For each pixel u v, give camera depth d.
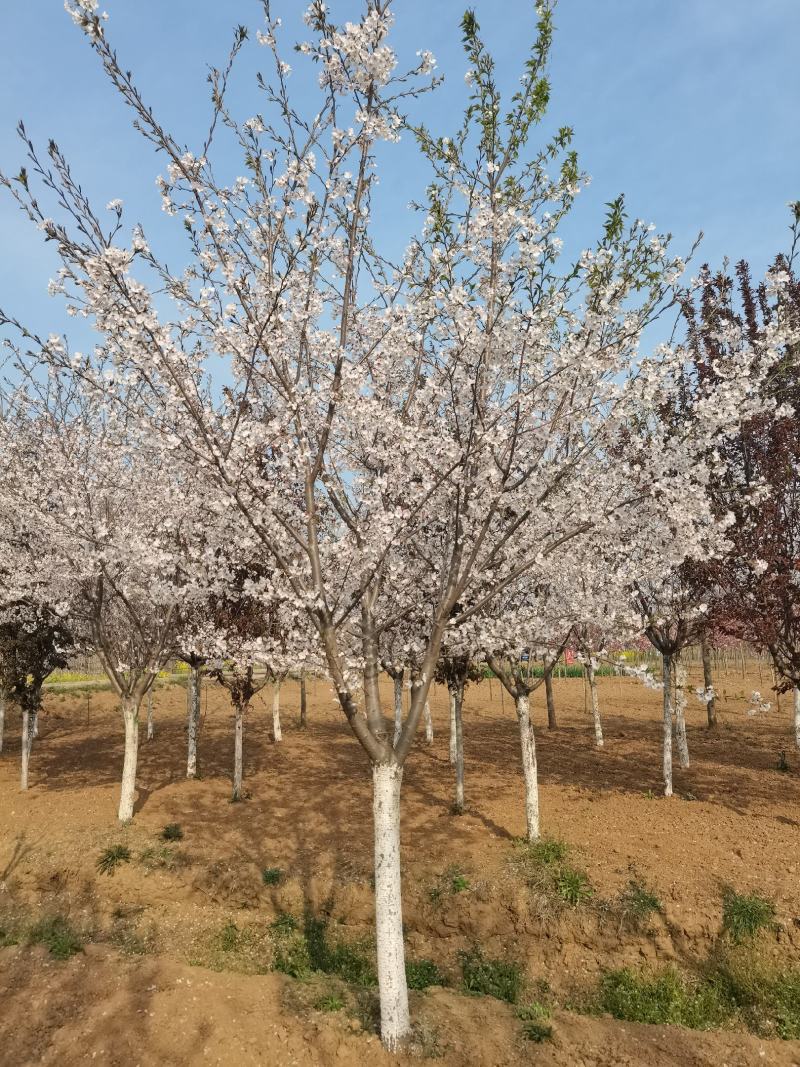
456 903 7.94
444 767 13.32
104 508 10.76
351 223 6.03
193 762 13.05
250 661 9.34
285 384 5.86
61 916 8.48
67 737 17.92
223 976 6.55
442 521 8.04
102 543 9.67
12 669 12.12
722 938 7.04
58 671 28.91
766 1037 6.18
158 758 14.93
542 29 5.61
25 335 5.43
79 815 10.98
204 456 5.64
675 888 7.68
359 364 6.56
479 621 8.41
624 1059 5.63
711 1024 6.38
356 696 5.92
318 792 11.88
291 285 5.98
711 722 16.27
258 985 6.42
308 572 6.43
